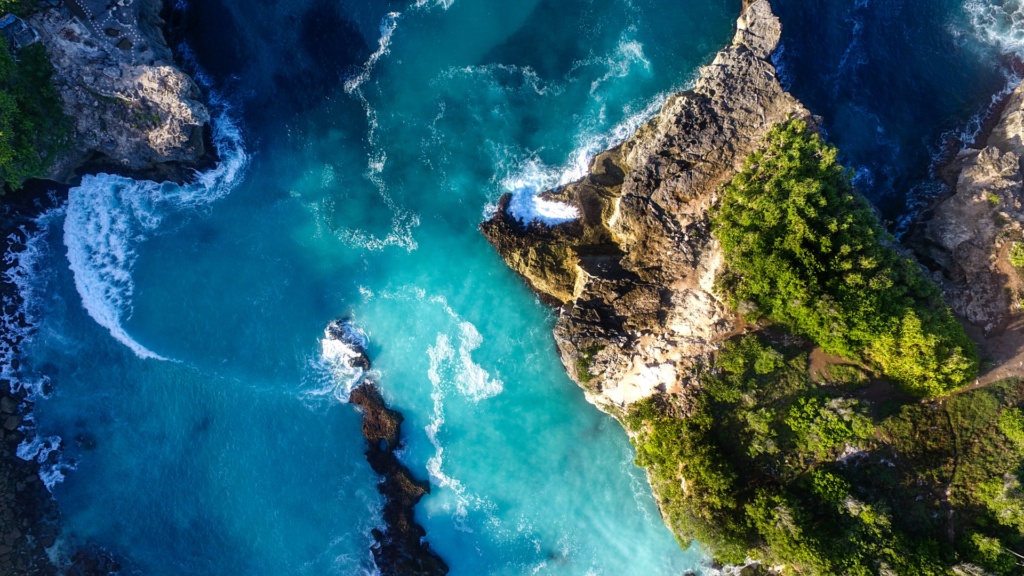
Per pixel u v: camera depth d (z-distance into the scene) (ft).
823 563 153.69
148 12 194.70
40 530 197.36
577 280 196.54
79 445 203.41
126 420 204.23
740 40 187.83
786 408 171.94
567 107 203.10
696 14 199.31
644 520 198.80
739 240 171.94
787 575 169.58
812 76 193.16
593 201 197.98
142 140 198.59
